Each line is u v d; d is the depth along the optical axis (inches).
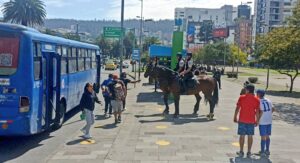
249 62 4274.1
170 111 724.7
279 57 1154.0
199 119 634.8
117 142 454.0
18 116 407.8
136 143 449.4
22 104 408.8
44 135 497.0
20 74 410.3
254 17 6525.6
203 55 3287.4
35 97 427.8
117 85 586.6
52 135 497.0
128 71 2625.5
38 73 440.1
